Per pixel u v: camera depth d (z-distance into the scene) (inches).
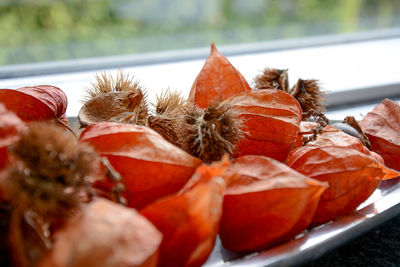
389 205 10.1
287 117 10.7
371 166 9.4
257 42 28.8
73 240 6.3
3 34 21.1
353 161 9.4
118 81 11.8
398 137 12.2
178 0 24.4
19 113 9.7
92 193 7.2
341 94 21.5
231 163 8.8
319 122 11.6
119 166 8.3
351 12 29.5
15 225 6.6
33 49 22.0
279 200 8.1
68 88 18.6
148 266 6.4
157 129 11.1
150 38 25.0
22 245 6.5
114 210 6.7
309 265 9.8
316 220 9.7
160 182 8.5
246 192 8.2
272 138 10.6
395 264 9.9
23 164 6.6
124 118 10.6
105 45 23.9
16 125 7.2
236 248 8.7
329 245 8.8
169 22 24.8
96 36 23.4
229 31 27.1
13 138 7.1
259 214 8.2
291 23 28.4
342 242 9.1
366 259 10.1
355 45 31.8
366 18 30.5
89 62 23.4
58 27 22.2
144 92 12.8
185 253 7.4
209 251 7.7
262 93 11.1
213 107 10.1
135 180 8.4
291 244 8.5
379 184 10.6
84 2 22.2
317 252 8.7
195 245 7.4
